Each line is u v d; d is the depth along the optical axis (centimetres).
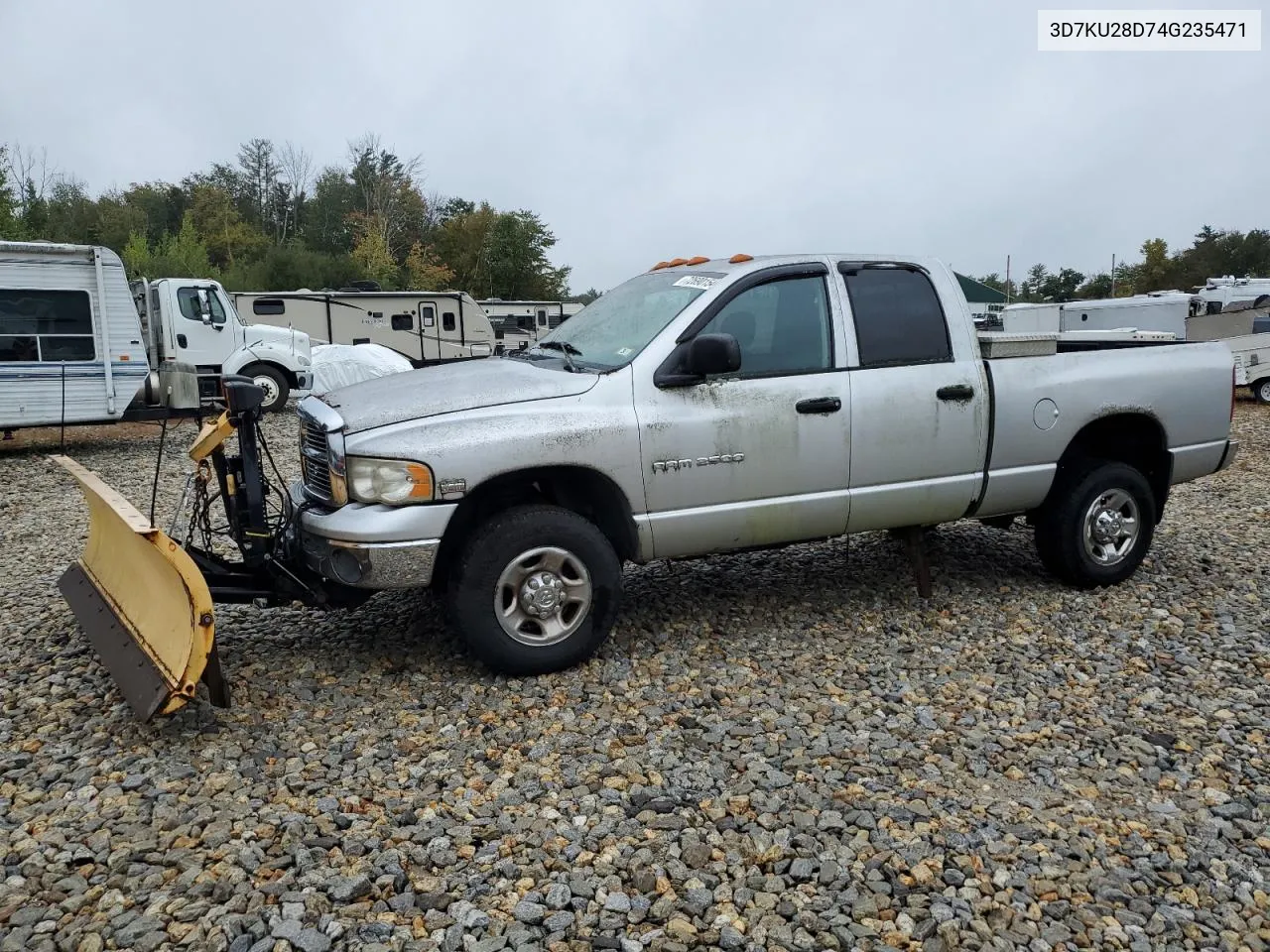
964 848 328
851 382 513
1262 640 522
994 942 283
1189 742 408
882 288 534
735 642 521
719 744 403
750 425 489
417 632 534
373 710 436
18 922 288
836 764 385
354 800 356
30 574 684
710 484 486
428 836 333
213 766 383
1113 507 598
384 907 297
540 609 457
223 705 408
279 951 277
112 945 279
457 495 438
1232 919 295
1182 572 646
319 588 469
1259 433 1460
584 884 307
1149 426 612
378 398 467
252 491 461
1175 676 475
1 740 410
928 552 693
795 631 538
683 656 499
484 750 397
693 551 496
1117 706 443
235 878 308
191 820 343
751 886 308
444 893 303
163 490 1038
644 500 474
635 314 520
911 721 426
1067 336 739
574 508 497
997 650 510
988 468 553
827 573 645
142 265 4328
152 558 419
